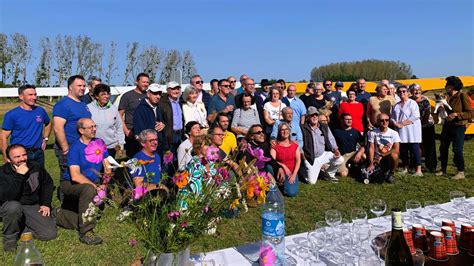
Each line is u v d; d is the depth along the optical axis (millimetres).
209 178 1642
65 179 4289
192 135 4590
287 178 5695
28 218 4051
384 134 6336
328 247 2064
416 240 2000
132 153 5777
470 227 2000
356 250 2010
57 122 4590
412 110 6578
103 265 3568
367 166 6523
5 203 3889
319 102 7539
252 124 6254
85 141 4168
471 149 9289
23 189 4074
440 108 6727
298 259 1981
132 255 3732
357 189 6070
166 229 1586
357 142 6809
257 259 1989
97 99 5148
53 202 5453
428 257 1933
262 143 5770
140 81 5914
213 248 3861
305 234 2352
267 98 6891
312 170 6344
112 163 1841
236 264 1940
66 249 3896
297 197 5715
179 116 5578
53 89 15742
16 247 3918
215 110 6402
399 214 1661
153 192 1677
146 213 1598
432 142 6965
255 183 1650
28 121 4977
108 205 1887
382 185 6230
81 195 4004
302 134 6410
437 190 5902
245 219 4648
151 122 5152
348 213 5004
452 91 6418
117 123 5383
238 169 1712
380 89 6941
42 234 4082
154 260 1597
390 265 1723
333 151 6531
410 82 11281
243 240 4094
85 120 4125
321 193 5898
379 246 1977
